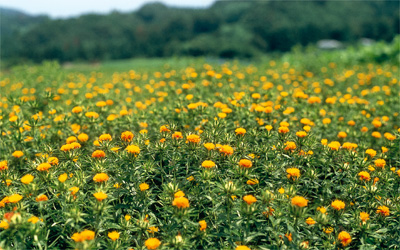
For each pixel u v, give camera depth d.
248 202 2.80
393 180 3.65
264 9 97.25
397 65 13.31
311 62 13.04
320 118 5.60
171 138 3.79
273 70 10.70
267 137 4.06
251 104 5.22
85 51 97.44
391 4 111.25
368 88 8.91
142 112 4.98
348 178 3.62
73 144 3.61
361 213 3.21
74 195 2.95
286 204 3.02
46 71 10.20
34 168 3.40
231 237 2.92
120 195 3.30
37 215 3.22
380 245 3.30
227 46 84.06
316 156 4.21
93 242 2.59
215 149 3.68
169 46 95.00
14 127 4.27
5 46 101.56
